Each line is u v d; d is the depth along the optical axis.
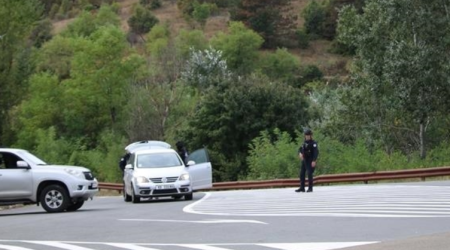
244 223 17.34
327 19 132.75
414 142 52.59
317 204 21.91
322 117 64.25
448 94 46.91
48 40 128.00
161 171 28.44
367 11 51.38
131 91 74.50
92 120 77.75
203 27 138.12
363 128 53.16
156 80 78.94
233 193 32.56
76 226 19.05
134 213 22.58
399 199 22.08
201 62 91.31
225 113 60.88
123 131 76.44
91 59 77.12
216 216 19.75
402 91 46.78
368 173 38.16
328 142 46.66
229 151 61.69
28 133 68.38
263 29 129.25
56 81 77.44
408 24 48.00
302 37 130.25
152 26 136.50
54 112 77.12
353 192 26.39
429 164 42.25
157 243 14.63
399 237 13.89
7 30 60.06
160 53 93.19
